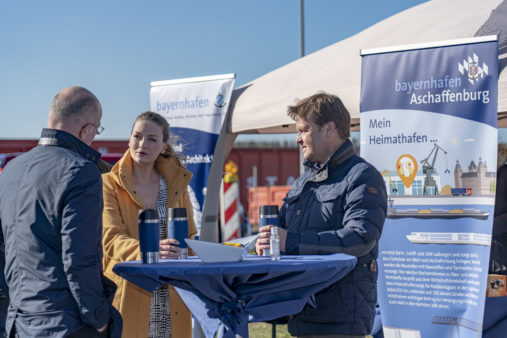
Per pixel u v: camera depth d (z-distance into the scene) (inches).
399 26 201.3
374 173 102.1
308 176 112.4
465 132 163.2
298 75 219.0
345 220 99.8
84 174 83.1
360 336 99.4
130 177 123.6
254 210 764.0
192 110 244.8
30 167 85.6
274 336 123.7
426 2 210.8
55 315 81.4
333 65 206.5
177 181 130.2
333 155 104.2
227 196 491.2
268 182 838.5
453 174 164.1
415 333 165.3
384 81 174.9
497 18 174.2
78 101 89.7
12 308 85.0
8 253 85.8
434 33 182.7
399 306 168.7
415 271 167.2
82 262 80.9
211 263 86.3
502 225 162.2
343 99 191.2
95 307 82.6
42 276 82.1
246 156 834.8
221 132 238.4
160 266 81.5
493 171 158.2
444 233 164.2
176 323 121.7
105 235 118.4
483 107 161.3
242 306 86.1
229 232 491.5
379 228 99.4
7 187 87.4
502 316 159.9
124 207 123.3
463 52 164.2
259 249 99.7
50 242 82.7
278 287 84.8
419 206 168.1
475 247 159.6
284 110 209.8
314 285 88.3
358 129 243.3
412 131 170.2
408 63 171.9
